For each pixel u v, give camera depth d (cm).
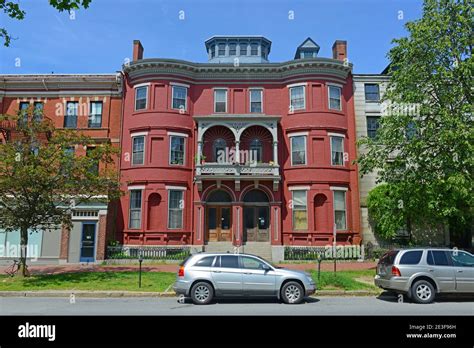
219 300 1291
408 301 1284
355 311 1082
